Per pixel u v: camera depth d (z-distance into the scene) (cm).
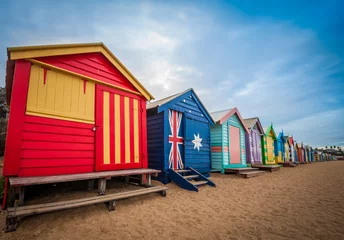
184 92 927
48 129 469
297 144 3425
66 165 489
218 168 1217
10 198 436
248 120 1764
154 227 378
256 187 814
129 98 671
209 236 350
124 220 402
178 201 557
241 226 398
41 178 409
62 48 508
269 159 1989
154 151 832
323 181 1015
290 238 351
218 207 519
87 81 565
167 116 829
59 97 500
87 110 552
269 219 440
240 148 1414
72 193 525
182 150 895
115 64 628
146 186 626
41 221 371
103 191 486
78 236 328
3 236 316
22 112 433
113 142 600
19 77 439
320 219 444
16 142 417
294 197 648
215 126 1256
